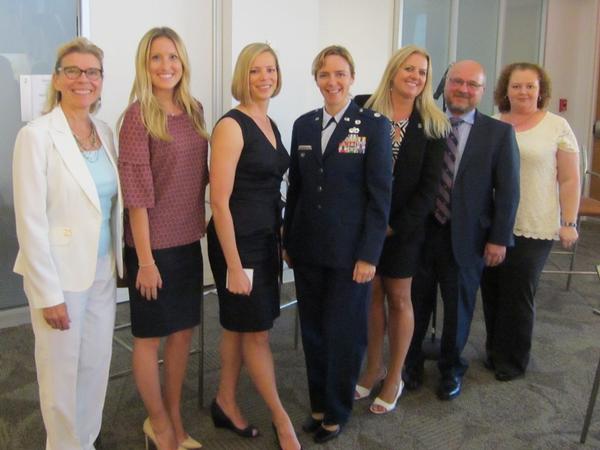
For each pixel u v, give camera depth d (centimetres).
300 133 208
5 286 331
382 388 248
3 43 310
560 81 634
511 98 270
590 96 627
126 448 216
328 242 202
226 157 186
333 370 213
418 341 263
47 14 318
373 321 248
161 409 204
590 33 620
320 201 202
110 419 235
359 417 240
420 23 520
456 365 260
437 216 240
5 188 322
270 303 205
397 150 218
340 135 199
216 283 206
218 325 342
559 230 266
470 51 566
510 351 278
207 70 376
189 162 188
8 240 328
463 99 232
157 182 184
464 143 237
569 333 338
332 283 207
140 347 196
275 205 202
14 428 227
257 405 249
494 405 253
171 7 354
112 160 182
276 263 208
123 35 339
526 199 264
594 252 518
